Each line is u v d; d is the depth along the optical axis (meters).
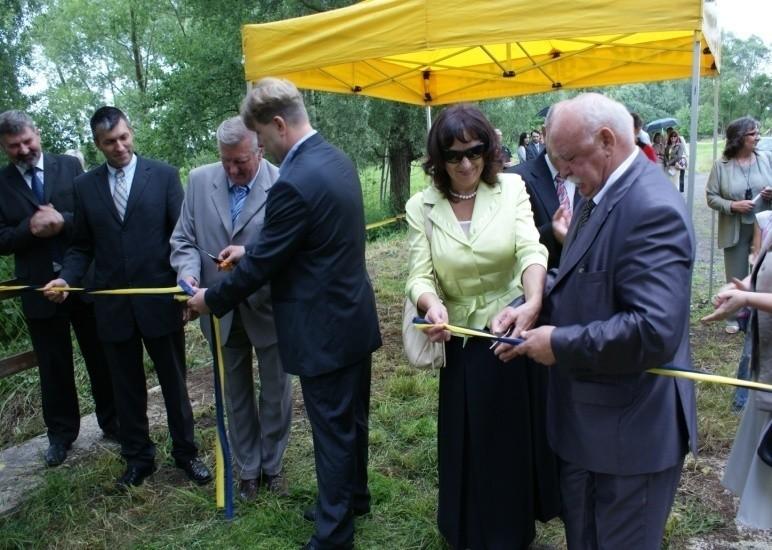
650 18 3.48
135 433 3.03
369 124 11.34
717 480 2.96
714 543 2.52
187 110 11.88
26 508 2.94
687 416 1.67
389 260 8.71
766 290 1.98
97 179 2.86
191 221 2.78
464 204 2.27
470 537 2.33
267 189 2.70
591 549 1.87
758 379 2.08
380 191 13.96
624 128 1.57
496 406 2.21
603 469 1.66
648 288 1.45
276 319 2.34
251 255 2.20
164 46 13.86
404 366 4.62
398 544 2.58
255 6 11.17
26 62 9.46
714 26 4.50
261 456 2.97
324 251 2.21
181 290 2.61
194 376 4.60
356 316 2.29
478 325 2.21
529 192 2.95
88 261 3.00
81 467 3.29
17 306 4.80
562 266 1.71
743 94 34.16
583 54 5.99
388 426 3.67
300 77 5.49
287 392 2.92
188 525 2.75
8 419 4.12
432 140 2.16
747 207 4.66
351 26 4.17
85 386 4.47
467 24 3.80
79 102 20.17
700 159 22.41
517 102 13.02
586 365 1.55
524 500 2.28
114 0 20.34
